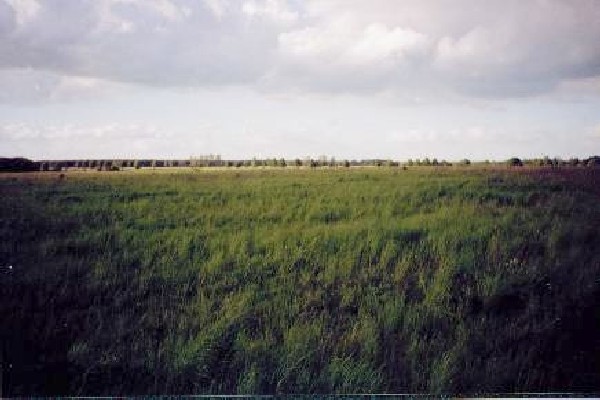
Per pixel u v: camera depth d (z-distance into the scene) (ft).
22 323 17.76
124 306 19.08
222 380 15.89
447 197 30.42
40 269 21.31
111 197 30.73
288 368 15.70
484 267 21.71
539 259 22.40
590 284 20.26
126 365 16.11
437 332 17.84
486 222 26.53
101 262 22.13
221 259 22.34
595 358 16.81
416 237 25.03
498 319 18.29
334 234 24.89
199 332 17.49
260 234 25.05
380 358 16.48
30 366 16.06
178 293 20.06
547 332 17.51
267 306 18.98
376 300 18.98
